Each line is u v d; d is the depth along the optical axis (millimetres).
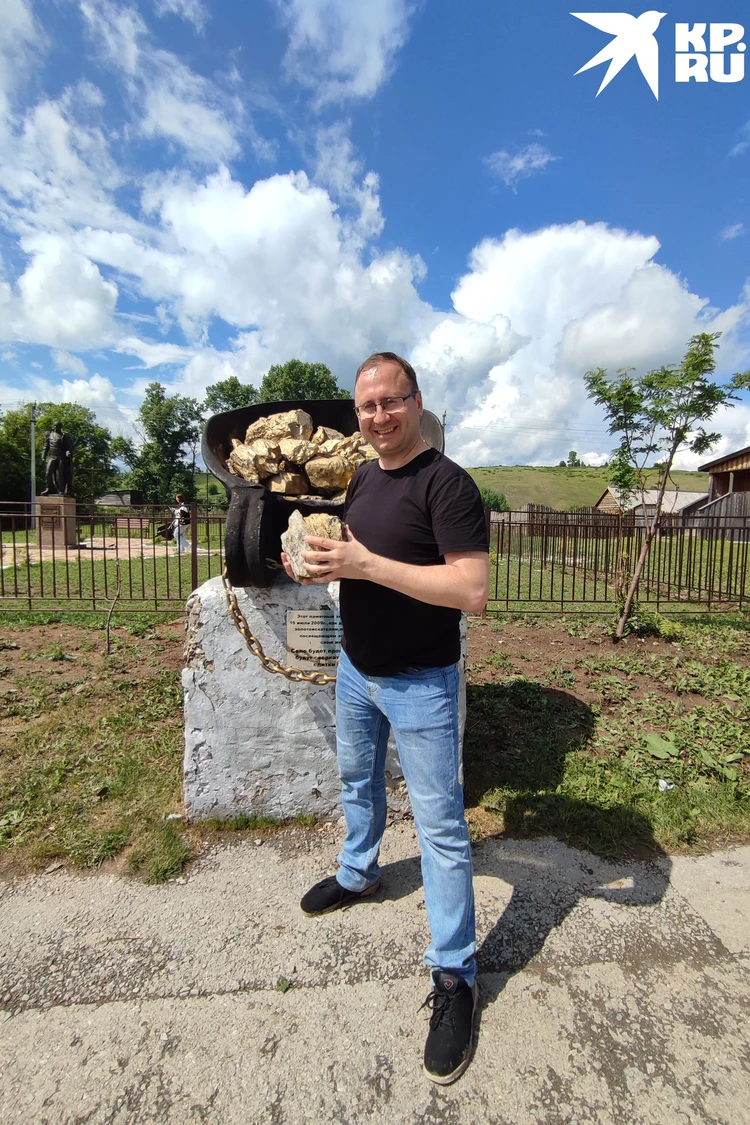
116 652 5152
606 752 3316
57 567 11852
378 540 1591
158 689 4105
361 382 1607
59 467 19172
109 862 2314
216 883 2203
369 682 1710
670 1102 1400
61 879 2213
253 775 2539
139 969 1792
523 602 7355
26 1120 1345
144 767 2986
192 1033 1578
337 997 1700
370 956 1853
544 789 2869
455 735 1640
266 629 2430
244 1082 1445
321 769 2553
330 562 1446
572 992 1724
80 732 3412
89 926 1975
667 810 2684
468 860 1644
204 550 16078
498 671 4762
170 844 2393
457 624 1666
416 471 1585
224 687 2473
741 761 3199
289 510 2365
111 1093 1412
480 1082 1451
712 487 27312
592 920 2023
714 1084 1444
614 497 7535
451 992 1553
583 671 4816
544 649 5488
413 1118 1365
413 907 2078
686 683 4391
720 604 8328
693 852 2430
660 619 6168
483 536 1479
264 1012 1647
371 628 1637
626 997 1706
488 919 2025
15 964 1805
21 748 3205
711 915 2051
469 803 2781
